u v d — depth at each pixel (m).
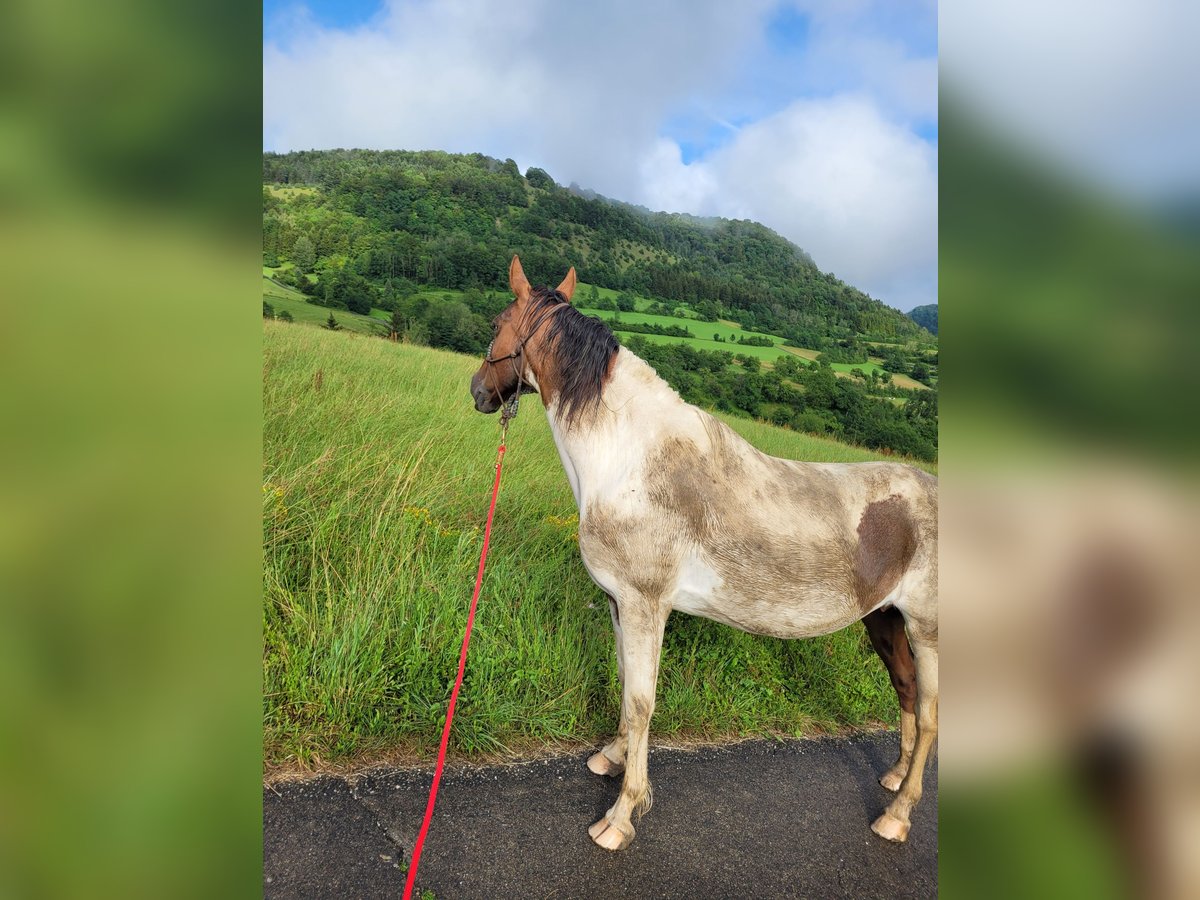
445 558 3.76
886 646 3.07
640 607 2.57
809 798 2.92
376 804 2.47
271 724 2.69
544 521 4.52
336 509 3.79
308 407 5.32
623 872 2.34
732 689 3.54
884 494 2.69
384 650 3.07
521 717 3.04
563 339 2.70
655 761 3.03
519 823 2.50
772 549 2.51
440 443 5.41
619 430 2.62
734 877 2.39
